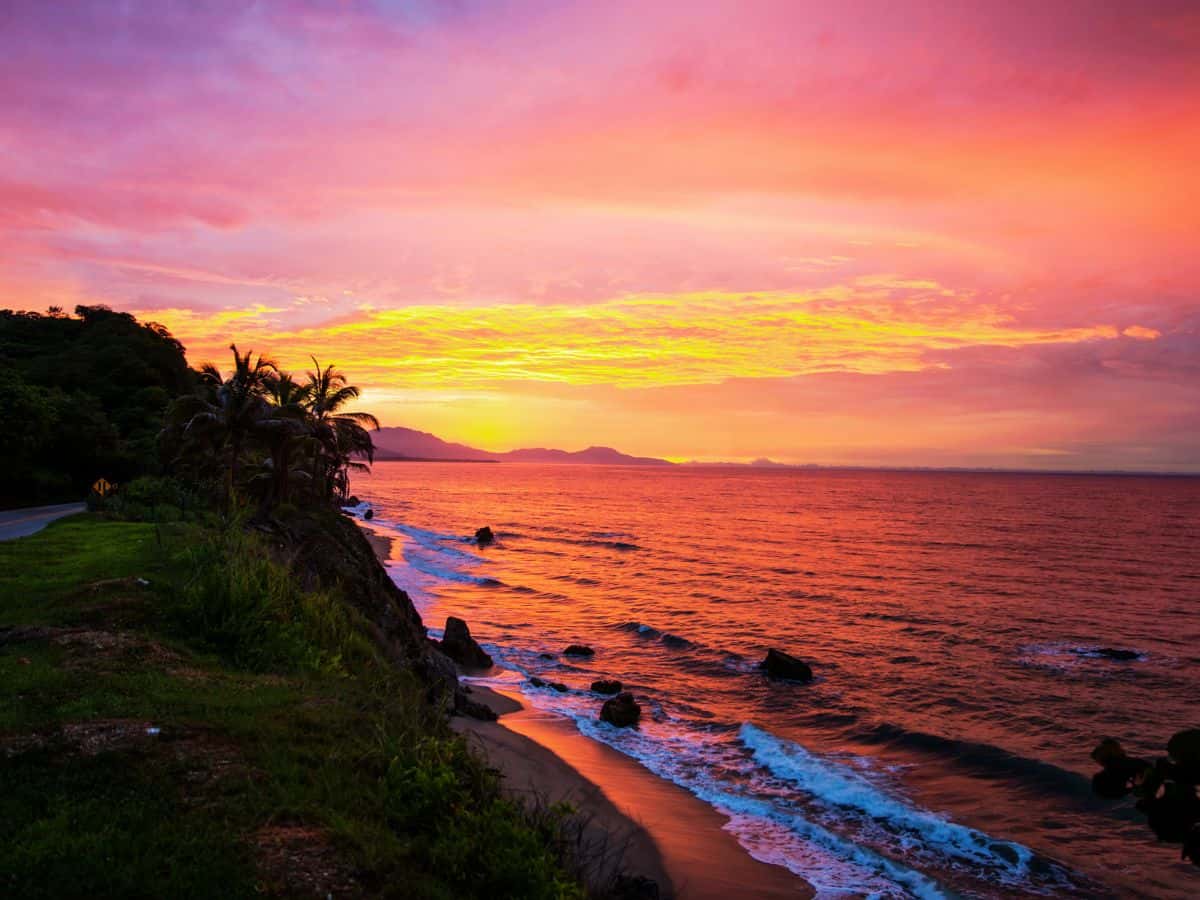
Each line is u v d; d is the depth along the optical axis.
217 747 8.84
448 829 8.06
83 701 9.56
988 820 17.69
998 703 27.12
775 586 54.38
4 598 15.06
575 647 33.66
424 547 76.31
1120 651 34.50
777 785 19.39
